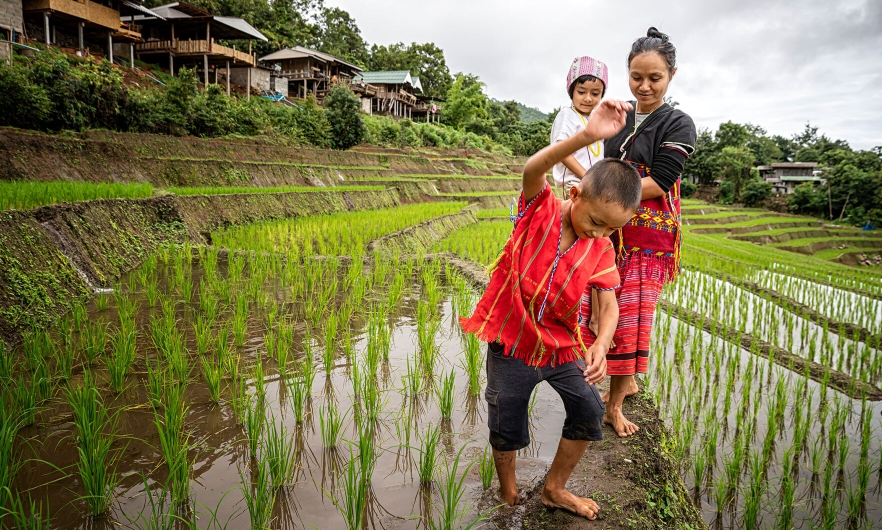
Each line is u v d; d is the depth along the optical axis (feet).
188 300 22.18
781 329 30.89
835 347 28.07
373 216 53.11
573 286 7.45
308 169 75.05
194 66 105.91
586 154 10.92
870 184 191.01
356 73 171.83
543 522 8.39
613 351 10.65
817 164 240.73
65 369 13.57
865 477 13.26
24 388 11.95
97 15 82.94
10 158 39.14
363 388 13.73
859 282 55.83
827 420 18.06
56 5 75.92
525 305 7.56
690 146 9.82
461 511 8.93
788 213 212.84
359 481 9.68
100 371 14.46
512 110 280.72
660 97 10.23
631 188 6.72
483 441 11.60
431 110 211.82
